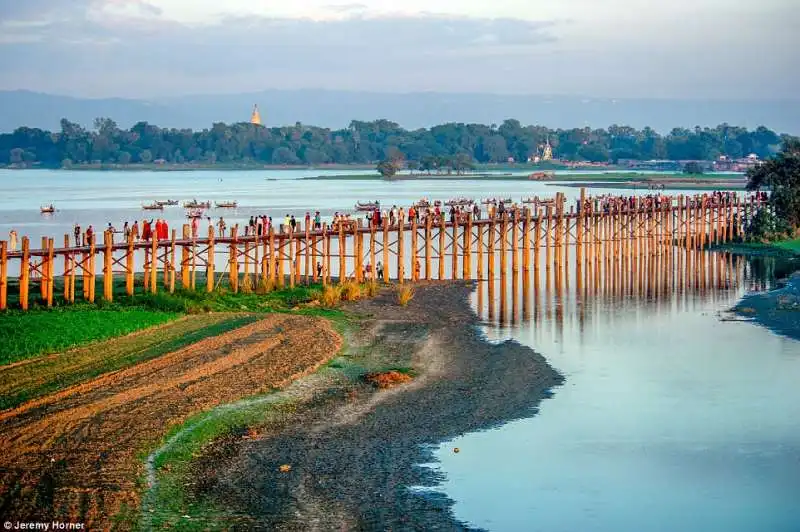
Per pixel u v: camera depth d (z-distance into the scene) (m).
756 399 63.09
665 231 151.50
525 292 108.81
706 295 107.62
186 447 51.03
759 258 142.50
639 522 43.97
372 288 102.50
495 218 119.62
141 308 89.19
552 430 56.34
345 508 44.16
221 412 57.41
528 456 51.88
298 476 47.84
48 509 42.19
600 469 50.22
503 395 63.56
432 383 66.19
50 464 47.59
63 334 76.19
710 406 61.47
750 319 92.06
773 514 44.94
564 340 81.62
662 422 58.09
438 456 51.53
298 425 55.94
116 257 139.88
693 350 77.81
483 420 58.03
